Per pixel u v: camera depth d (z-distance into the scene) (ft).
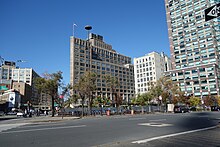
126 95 536.42
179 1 393.09
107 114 127.95
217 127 42.65
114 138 30.48
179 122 57.00
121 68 542.57
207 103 262.88
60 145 25.34
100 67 488.44
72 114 134.72
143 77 516.32
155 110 179.11
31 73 515.09
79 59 443.32
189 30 372.17
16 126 52.08
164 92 182.80
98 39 530.68
